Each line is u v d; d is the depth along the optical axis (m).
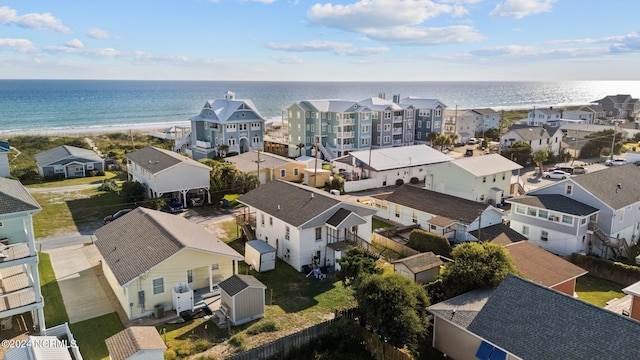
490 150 76.00
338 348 20.92
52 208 42.91
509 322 17.59
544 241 35.22
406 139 80.50
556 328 16.53
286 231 31.02
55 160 56.19
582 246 34.00
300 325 22.92
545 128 77.00
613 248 32.75
